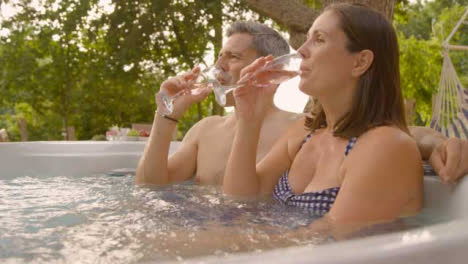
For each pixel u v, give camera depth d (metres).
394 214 1.06
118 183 1.88
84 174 2.32
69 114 12.65
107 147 2.57
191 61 10.90
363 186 1.04
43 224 1.07
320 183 1.25
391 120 1.19
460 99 3.59
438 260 0.51
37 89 12.04
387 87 1.20
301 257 0.45
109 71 11.04
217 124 1.91
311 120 1.44
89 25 10.96
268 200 1.39
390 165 1.05
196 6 9.73
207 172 1.79
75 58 12.00
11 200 1.44
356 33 1.17
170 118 1.75
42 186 1.81
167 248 0.84
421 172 1.14
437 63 14.23
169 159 1.89
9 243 0.89
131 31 10.52
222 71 1.68
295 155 1.48
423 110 14.86
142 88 12.38
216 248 0.84
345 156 1.18
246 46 1.69
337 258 0.46
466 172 1.18
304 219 1.10
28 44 11.80
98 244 0.87
